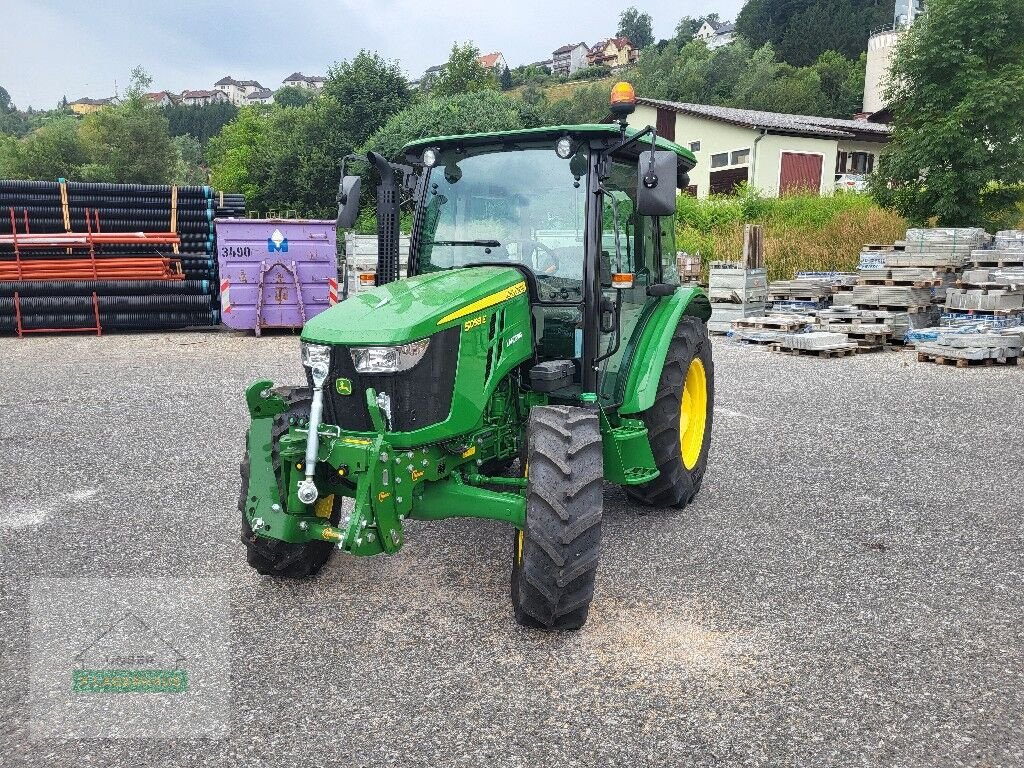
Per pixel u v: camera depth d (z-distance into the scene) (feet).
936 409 25.50
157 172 171.01
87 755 8.88
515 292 12.97
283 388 13.61
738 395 27.68
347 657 10.91
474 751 8.93
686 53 235.61
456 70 154.71
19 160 163.73
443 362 11.67
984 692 10.12
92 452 20.94
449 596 12.78
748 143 91.40
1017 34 55.47
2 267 42.24
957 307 37.73
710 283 43.62
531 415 12.06
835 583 13.26
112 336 43.42
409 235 15.03
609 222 14.02
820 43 234.79
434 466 11.89
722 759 8.82
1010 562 14.10
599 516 11.16
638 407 14.42
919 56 56.08
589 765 8.71
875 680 10.38
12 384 30.04
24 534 15.39
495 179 14.15
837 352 35.63
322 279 43.39
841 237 58.13
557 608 11.11
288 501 11.96
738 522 16.06
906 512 16.57
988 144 55.67
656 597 12.73
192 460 20.25
